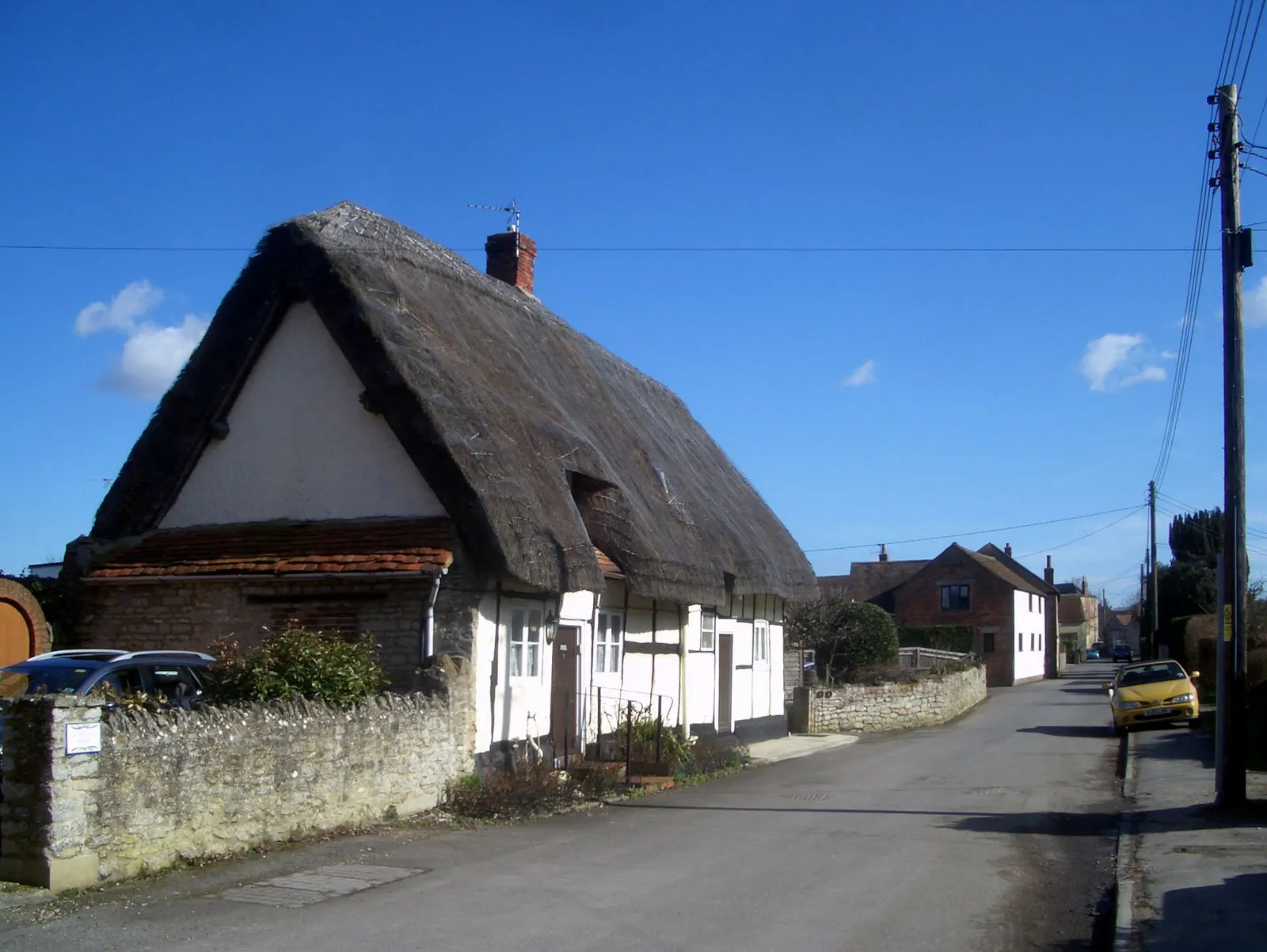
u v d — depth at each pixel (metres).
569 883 9.70
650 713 19.36
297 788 11.03
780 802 15.36
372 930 7.99
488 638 14.59
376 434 15.27
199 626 15.10
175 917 8.19
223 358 15.80
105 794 9.03
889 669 35.78
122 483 16.08
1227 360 13.77
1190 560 67.00
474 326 18.02
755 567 22.36
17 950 7.27
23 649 14.44
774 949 7.70
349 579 14.20
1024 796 15.91
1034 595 68.94
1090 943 8.09
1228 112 13.77
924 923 8.50
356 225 16.72
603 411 21.02
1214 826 12.33
